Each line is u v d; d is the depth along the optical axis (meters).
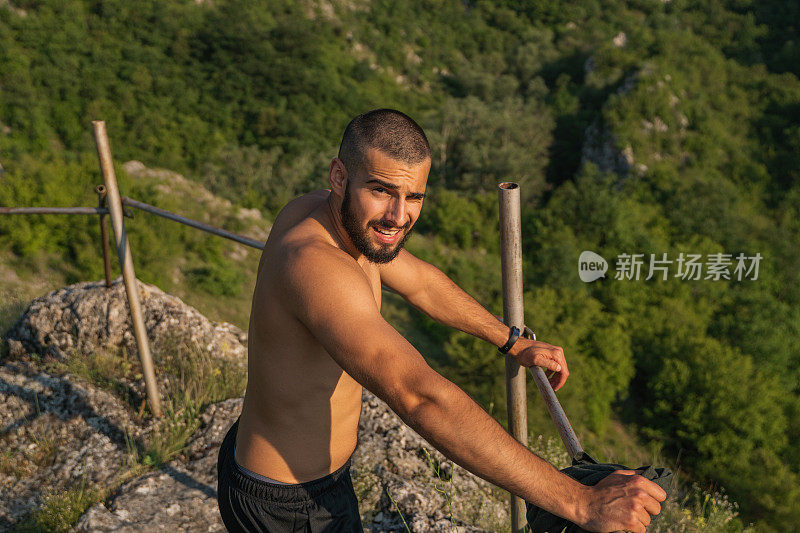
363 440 3.37
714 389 29.16
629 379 35.47
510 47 98.06
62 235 31.81
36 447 3.04
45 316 3.98
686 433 28.89
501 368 24.94
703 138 68.00
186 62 73.00
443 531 2.69
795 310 43.81
